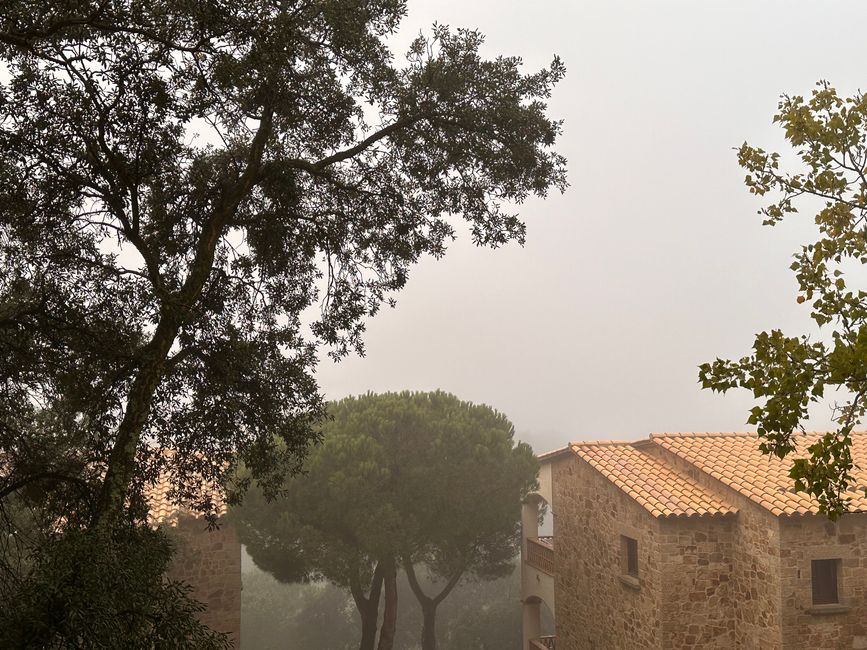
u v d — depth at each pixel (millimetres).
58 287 7746
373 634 22797
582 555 19156
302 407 10297
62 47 6625
